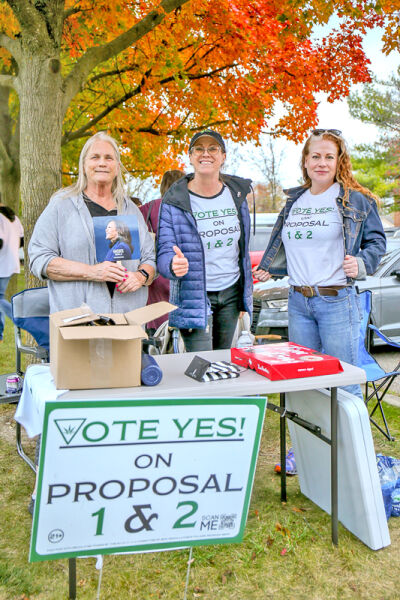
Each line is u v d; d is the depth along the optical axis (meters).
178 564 2.29
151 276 2.72
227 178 3.21
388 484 2.62
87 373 2.00
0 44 4.55
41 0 4.10
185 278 3.03
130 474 1.70
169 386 2.07
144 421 1.68
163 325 3.53
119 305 2.62
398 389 5.02
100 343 1.99
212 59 5.70
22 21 4.11
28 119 4.21
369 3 5.27
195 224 3.00
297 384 2.18
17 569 2.23
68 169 9.21
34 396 2.11
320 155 2.81
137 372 2.04
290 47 5.01
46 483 1.63
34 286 4.28
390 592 2.10
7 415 4.14
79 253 2.58
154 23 4.76
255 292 5.63
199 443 1.74
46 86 4.16
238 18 4.40
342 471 2.44
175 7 4.61
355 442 2.31
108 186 2.67
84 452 1.65
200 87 6.02
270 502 2.81
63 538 1.67
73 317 2.06
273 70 4.92
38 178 4.22
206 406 1.73
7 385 3.20
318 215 2.86
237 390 2.09
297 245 2.93
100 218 2.53
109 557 2.34
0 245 6.19
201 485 1.76
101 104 7.40
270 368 2.16
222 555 2.35
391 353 6.44
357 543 2.43
